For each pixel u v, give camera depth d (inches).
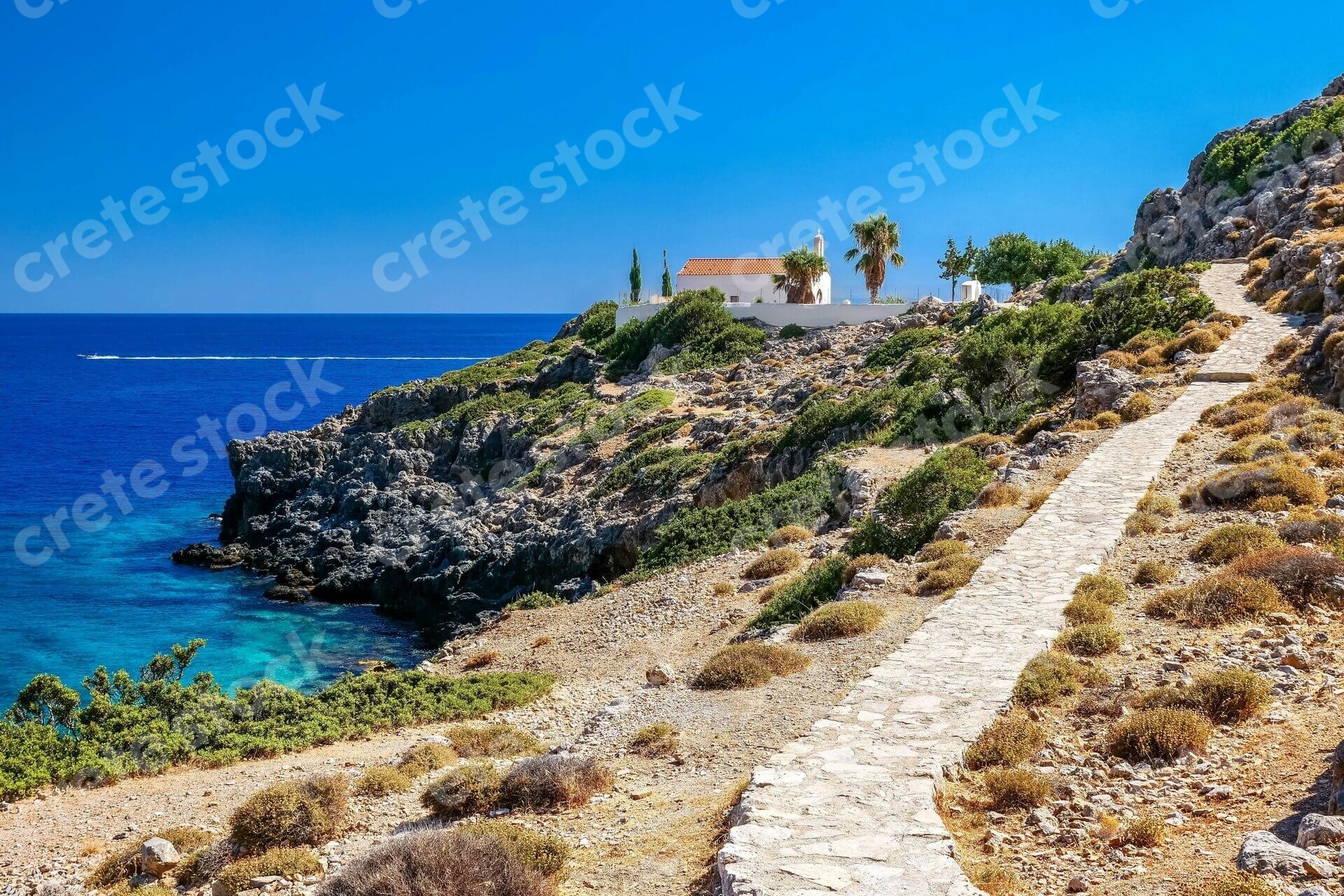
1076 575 759.1
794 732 597.3
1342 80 2760.8
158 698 959.6
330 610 2089.1
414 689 997.2
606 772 577.3
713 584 1232.8
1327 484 853.8
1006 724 508.4
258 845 569.0
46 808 742.5
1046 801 429.7
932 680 581.0
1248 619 625.3
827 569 994.1
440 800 576.1
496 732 792.9
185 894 548.1
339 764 780.0
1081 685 567.2
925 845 383.9
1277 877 326.6
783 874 362.0
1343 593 625.3
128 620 1990.7
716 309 3221.0
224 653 1801.2
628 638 1119.0
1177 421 1179.3
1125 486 976.9
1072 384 1617.9
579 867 442.9
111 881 586.9
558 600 1533.0
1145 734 465.7
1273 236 2076.8
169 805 720.3
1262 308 1662.2
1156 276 1759.4
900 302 3346.5
